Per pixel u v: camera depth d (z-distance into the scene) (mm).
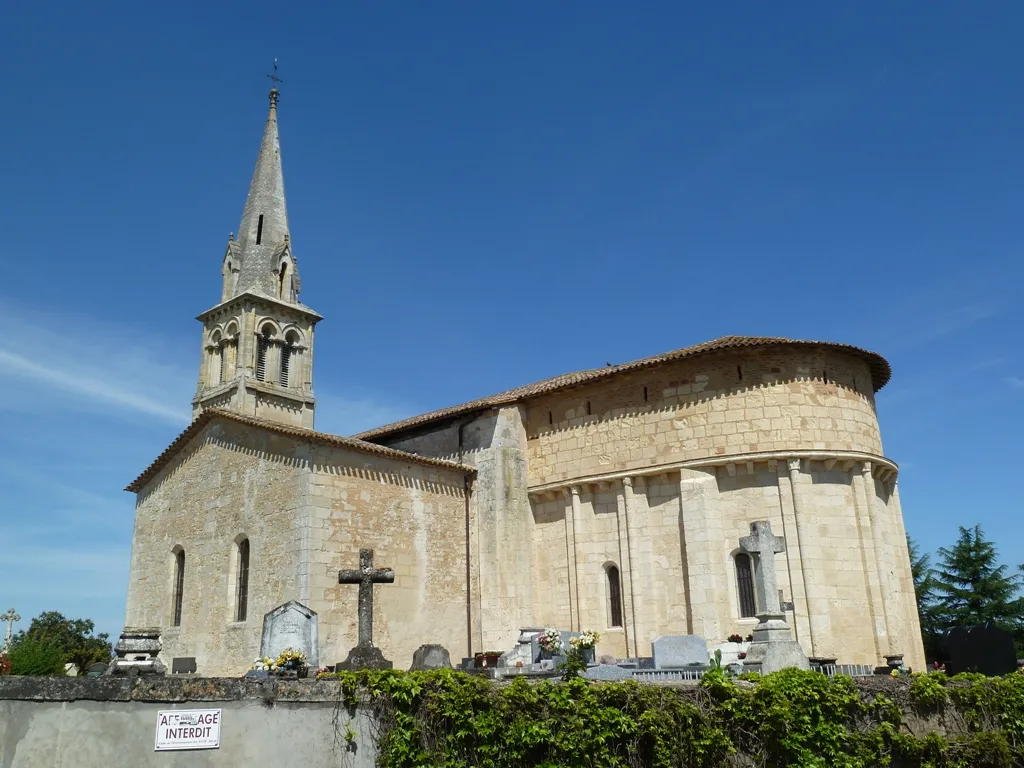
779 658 18062
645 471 31812
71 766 12234
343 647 28297
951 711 15781
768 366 30750
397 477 32062
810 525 29078
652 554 31391
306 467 29047
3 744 12516
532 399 35812
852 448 30219
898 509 32594
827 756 13953
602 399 33906
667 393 32156
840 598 28656
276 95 60812
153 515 36719
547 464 34938
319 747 12391
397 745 12320
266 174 57688
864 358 32062
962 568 55875
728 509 30297
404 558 31391
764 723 13648
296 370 54406
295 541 28578
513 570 33406
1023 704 16141
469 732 12414
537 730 12352
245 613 30281
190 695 12375
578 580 32875
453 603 32844
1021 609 52812
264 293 54031
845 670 24453
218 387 51688
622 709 12977
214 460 33562
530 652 26312
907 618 31344
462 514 34531
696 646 24578
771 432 30000
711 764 13281
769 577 19438
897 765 14609
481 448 35406
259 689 12508
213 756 12164
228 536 31734
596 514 33312
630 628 31047
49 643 30828
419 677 12898
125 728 12273
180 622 33188
